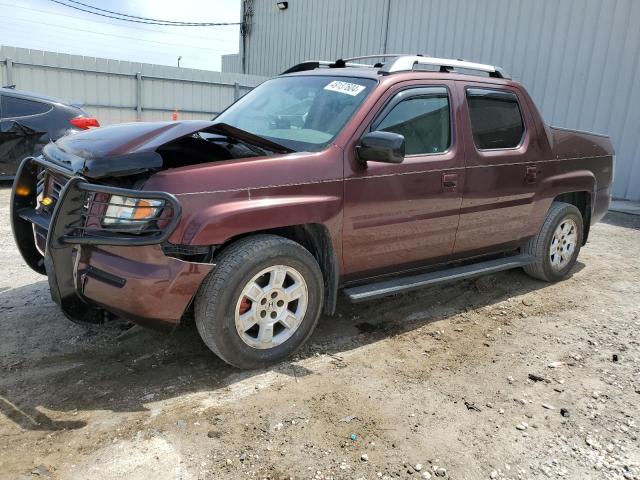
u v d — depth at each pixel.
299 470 2.51
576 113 11.66
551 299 4.93
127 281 2.91
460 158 4.11
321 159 3.39
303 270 3.37
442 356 3.72
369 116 3.64
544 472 2.62
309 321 3.50
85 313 3.29
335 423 2.88
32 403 2.93
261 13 22.09
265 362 3.35
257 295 3.21
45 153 3.52
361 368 3.48
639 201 10.88
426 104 4.01
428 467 2.60
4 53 13.92
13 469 2.42
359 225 3.59
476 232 4.38
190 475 2.44
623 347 4.00
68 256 3.04
